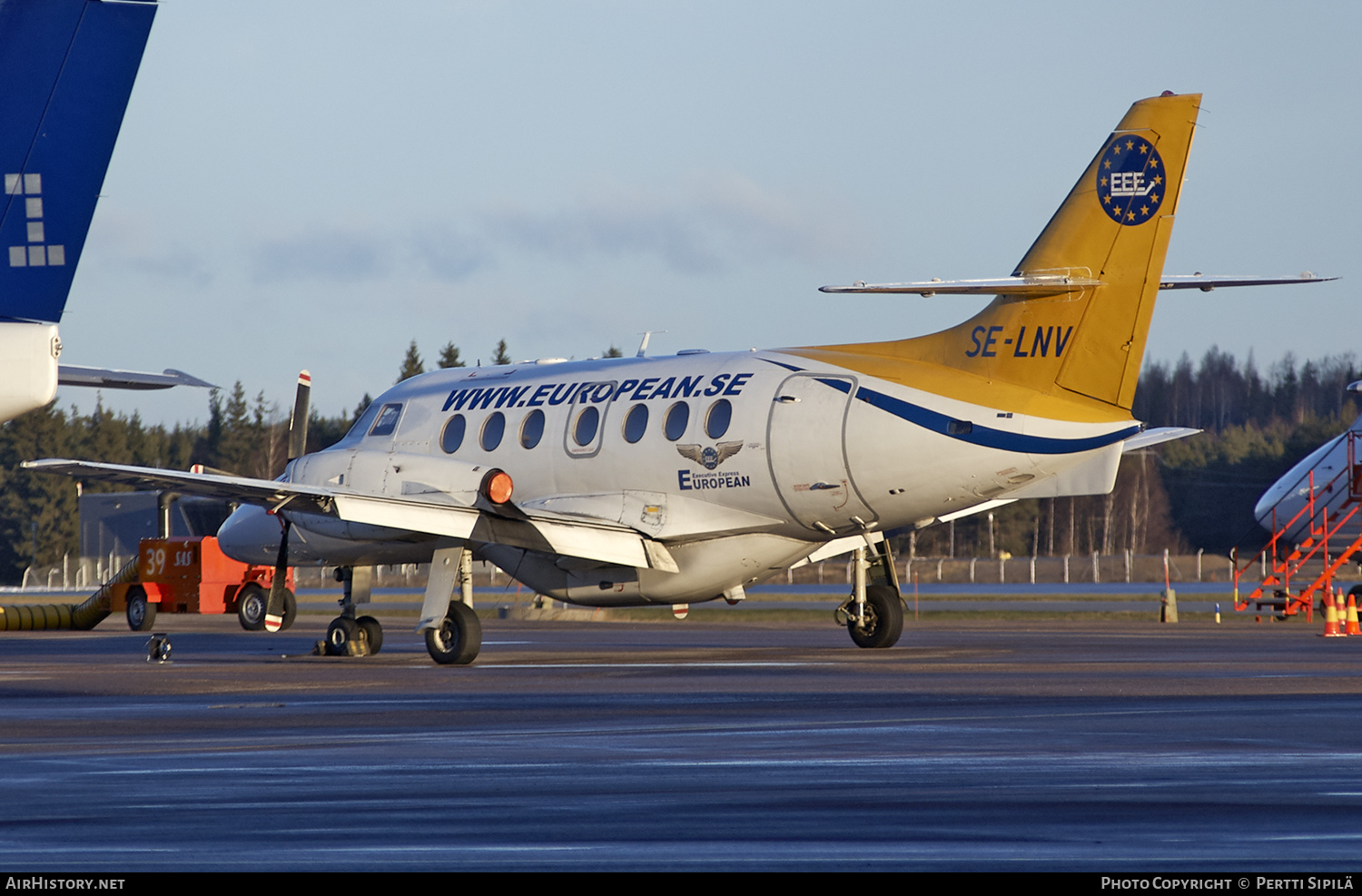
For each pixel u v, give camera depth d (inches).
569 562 2349.9
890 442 2101.4
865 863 691.4
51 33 1496.1
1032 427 2026.3
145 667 2145.7
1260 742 1114.1
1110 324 2016.5
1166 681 1658.5
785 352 2260.1
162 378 2044.8
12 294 1492.4
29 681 1868.8
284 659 2367.1
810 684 1678.2
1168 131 2004.2
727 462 2215.8
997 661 2036.2
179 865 699.4
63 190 1498.5
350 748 1139.3
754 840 751.1
